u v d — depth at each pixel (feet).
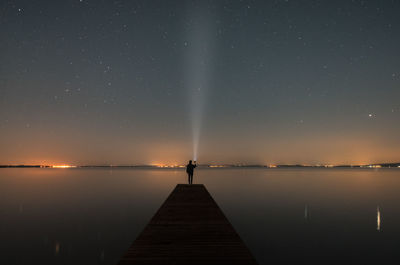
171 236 14.02
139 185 127.95
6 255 31.63
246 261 10.57
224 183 137.28
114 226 44.75
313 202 67.15
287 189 103.91
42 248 34.14
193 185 43.21
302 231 39.19
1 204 66.59
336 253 29.58
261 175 259.60
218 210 21.63
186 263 10.30
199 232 14.83
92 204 65.87
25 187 117.91
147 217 51.13
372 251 30.09
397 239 34.86
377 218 47.93
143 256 11.01
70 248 34.17
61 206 63.10
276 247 31.86
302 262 26.94
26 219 49.88
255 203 65.26
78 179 187.01
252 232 38.78
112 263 29.45
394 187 116.67
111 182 151.43
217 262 10.43
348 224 43.50
